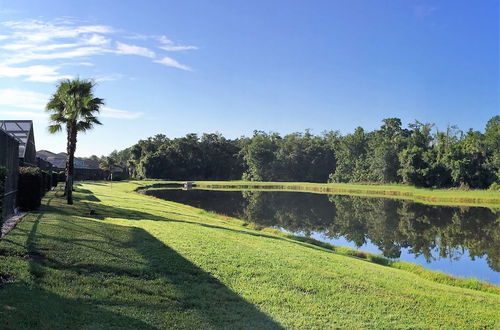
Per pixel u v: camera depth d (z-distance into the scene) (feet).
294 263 41.16
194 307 26.55
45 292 24.00
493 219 121.49
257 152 379.96
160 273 32.07
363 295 33.19
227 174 407.23
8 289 23.06
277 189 263.70
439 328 27.68
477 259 68.03
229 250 43.60
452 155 261.44
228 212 126.41
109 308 23.79
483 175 252.21
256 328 24.35
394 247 78.02
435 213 137.08
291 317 26.84
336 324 26.48
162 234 48.83
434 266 62.75
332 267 41.81
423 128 307.17
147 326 22.33
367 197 212.02
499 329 28.58
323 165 390.21
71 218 51.34
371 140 346.13
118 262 32.60
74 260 31.01
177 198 171.12
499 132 255.91
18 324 18.95
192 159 380.17
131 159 392.47
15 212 55.57
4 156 48.29
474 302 34.78
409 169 276.82
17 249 30.96
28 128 97.35
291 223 106.32
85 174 269.44
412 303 32.53
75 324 20.61
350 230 97.35
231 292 30.40
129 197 121.90
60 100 83.35
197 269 34.55
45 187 93.15
